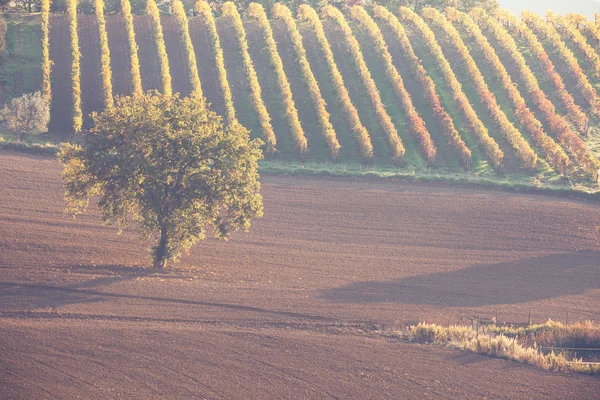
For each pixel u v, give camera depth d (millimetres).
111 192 168250
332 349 131500
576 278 190000
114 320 138125
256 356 125312
